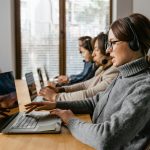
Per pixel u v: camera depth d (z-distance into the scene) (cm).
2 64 447
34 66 484
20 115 162
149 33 111
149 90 99
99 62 221
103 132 94
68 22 483
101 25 488
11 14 452
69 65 488
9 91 168
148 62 113
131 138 96
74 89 250
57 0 478
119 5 449
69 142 120
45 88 226
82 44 357
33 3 477
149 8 431
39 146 115
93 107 163
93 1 485
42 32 481
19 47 478
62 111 130
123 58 113
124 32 109
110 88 140
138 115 94
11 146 116
